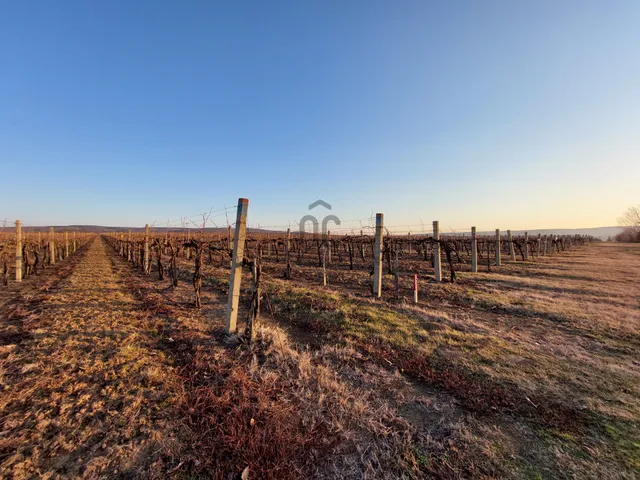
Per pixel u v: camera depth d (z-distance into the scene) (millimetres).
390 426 3217
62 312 7070
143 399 3521
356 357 5090
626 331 6066
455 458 2754
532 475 2553
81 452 2691
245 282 11609
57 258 22297
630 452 2777
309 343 5852
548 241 29391
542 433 3090
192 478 2471
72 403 3402
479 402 3678
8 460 2535
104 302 8250
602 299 8852
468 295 9469
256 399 3609
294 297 8898
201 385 3902
